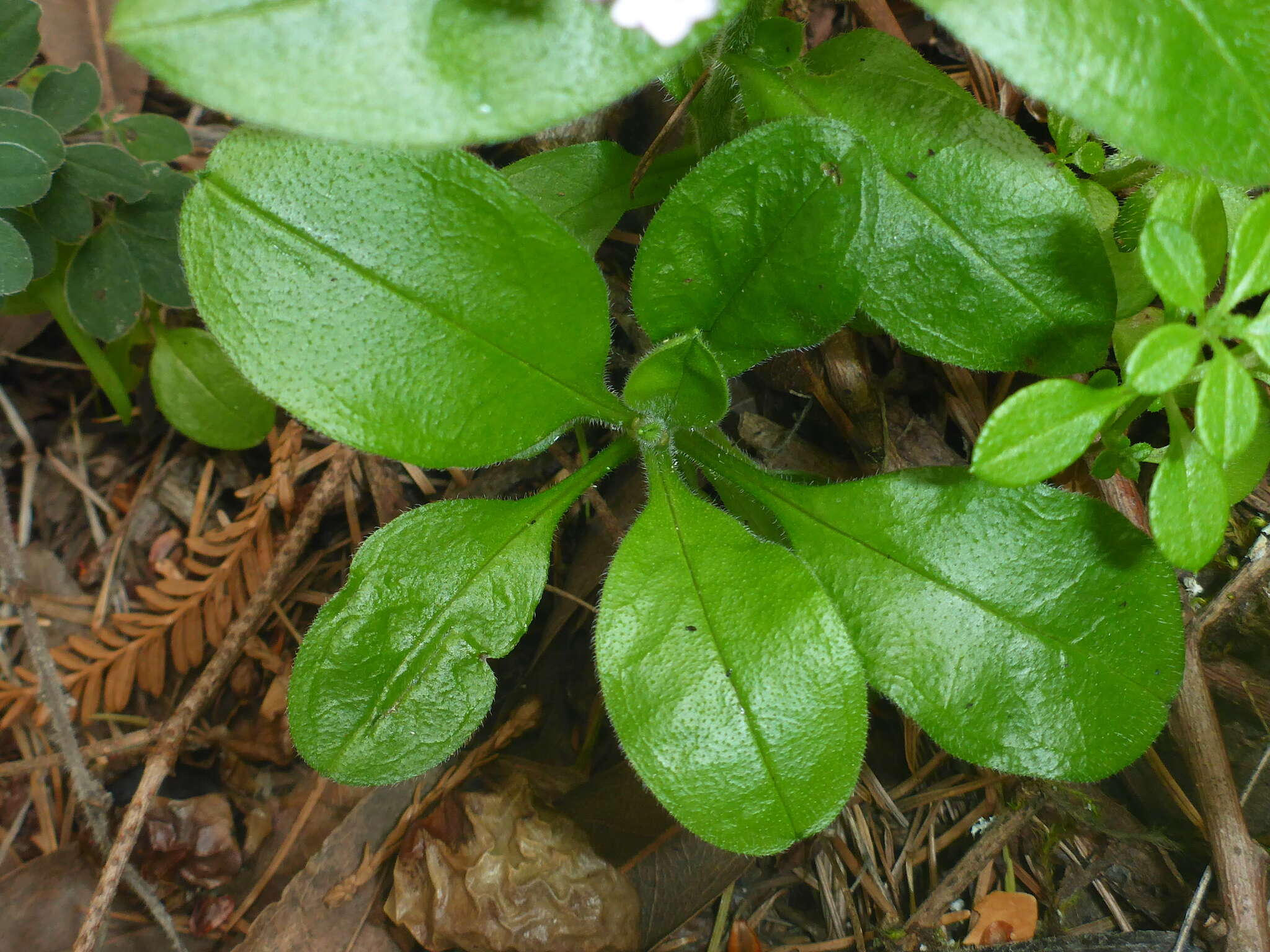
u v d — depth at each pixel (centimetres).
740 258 22
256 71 18
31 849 29
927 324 23
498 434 23
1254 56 19
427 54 19
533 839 27
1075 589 22
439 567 23
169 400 29
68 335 29
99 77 27
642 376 23
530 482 30
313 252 21
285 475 30
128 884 28
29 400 32
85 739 30
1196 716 25
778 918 28
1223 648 27
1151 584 22
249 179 21
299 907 27
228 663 28
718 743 22
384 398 22
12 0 26
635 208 26
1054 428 19
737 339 23
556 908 26
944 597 23
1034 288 22
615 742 29
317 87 19
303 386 22
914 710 22
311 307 22
